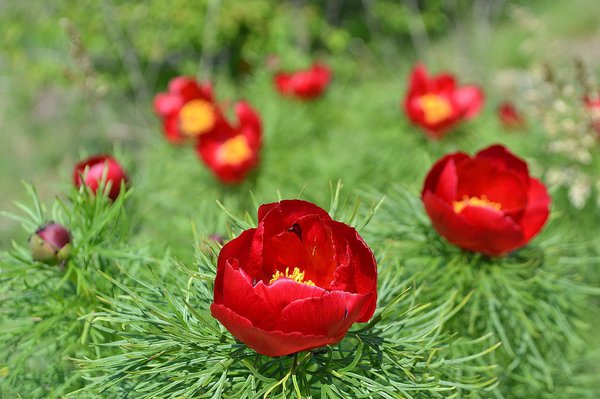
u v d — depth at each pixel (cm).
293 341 51
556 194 102
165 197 100
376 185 114
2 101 226
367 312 55
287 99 134
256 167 113
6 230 142
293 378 56
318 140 128
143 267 70
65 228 67
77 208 68
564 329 73
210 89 115
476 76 215
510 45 229
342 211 62
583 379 90
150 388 59
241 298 52
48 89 223
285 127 123
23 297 69
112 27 206
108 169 74
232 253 56
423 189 70
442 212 67
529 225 71
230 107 135
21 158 200
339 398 57
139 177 92
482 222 67
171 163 118
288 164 116
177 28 208
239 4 207
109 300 61
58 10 209
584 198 100
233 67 212
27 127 213
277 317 53
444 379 64
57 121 212
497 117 123
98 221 68
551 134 105
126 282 69
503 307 73
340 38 225
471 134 118
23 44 218
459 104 114
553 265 75
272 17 215
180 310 60
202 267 61
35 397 68
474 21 251
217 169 109
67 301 68
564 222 92
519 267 72
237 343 58
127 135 198
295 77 133
